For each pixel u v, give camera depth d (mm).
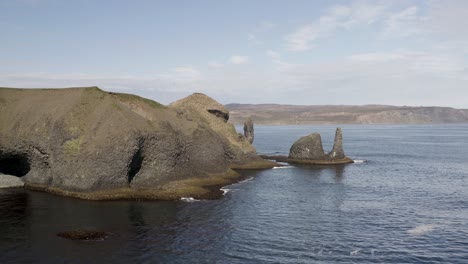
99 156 58438
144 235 40438
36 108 68375
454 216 49125
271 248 37531
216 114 101000
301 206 53906
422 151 138875
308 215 49219
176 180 67188
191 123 80000
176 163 68750
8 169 67625
